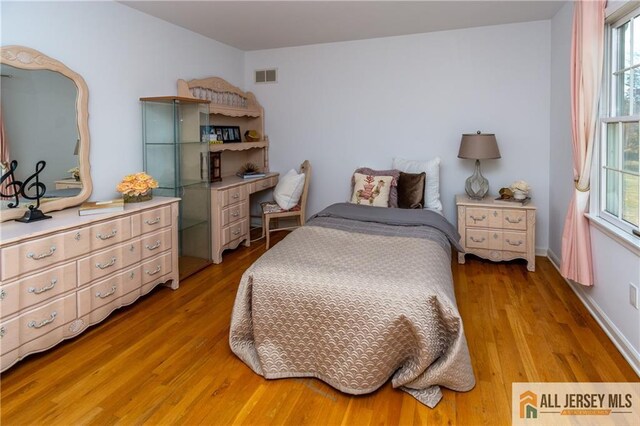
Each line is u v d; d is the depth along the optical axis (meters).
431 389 1.93
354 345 1.93
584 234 2.77
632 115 2.30
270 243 4.75
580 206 2.78
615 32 2.61
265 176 4.81
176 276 3.34
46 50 2.69
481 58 4.15
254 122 5.09
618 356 2.24
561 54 3.54
